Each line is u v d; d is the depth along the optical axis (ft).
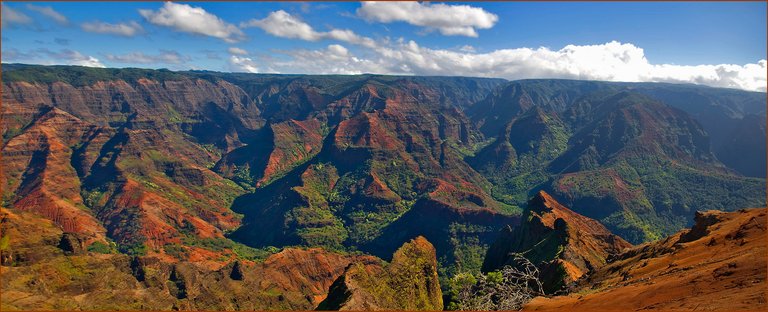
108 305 268.82
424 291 287.89
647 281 135.03
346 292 223.10
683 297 100.53
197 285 358.64
